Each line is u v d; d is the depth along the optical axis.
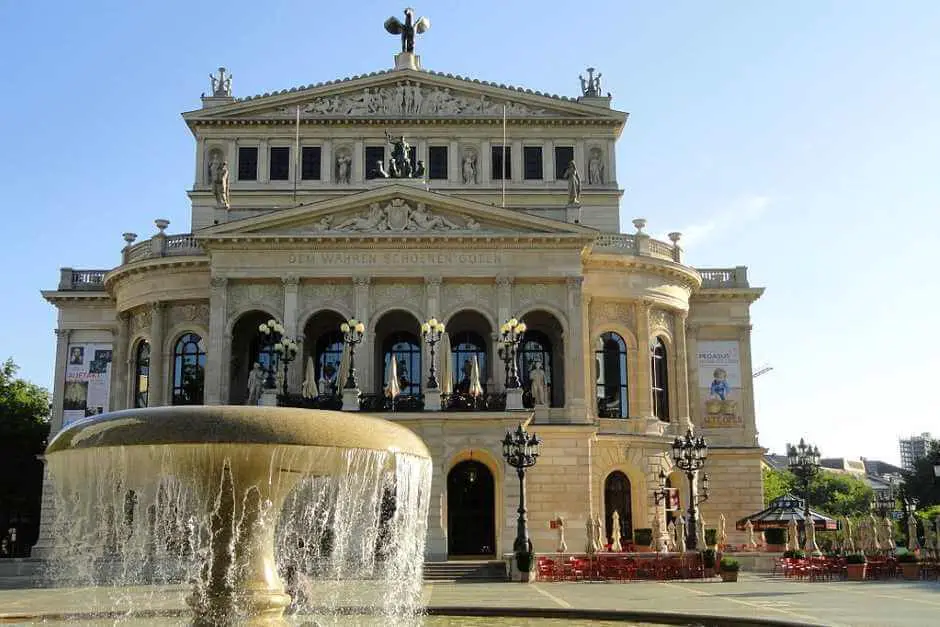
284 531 28.03
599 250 65.94
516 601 33.59
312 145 72.25
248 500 18.03
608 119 72.69
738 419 71.44
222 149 71.94
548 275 60.88
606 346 66.12
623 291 65.94
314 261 60.53
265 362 64.06
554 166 72.50
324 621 25.52
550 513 57.50
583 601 33.69
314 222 60.84
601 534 57.25
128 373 66.69
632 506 64.62
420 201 60.94
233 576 18.83
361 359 59.34
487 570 48.12
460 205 60.69
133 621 27.16
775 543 65.31
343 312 60.44
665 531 64.06
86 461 17.45
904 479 127.00
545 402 60.25
